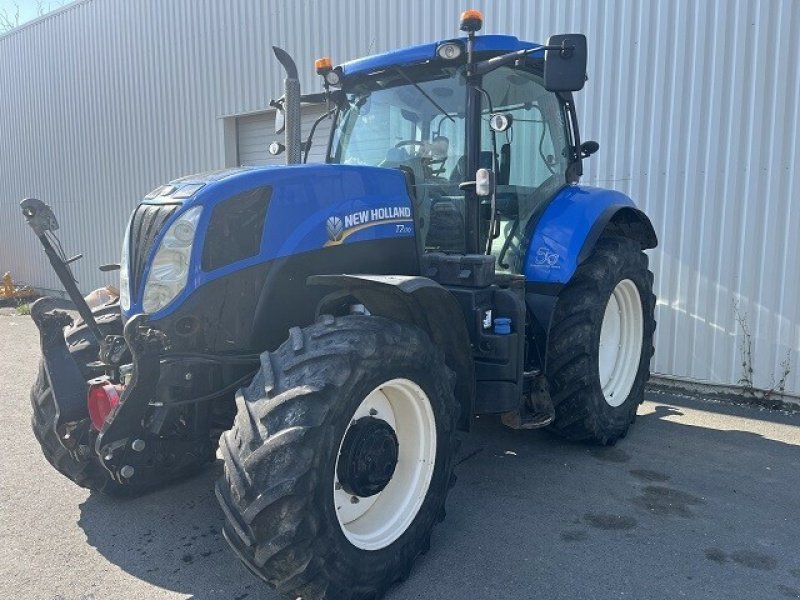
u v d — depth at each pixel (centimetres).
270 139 906
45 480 361
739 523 309
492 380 326
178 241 260
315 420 220
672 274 544
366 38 754
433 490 271
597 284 381
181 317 259
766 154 495
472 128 338
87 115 1130
